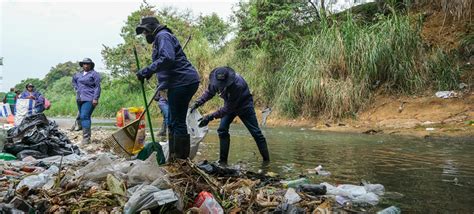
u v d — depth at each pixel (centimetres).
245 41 1930
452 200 371
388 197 383
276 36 1742
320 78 1284
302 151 711
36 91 1289
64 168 455
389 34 1274
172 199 298
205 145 816
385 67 1263
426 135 895
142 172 346
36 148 589
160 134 977
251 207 337
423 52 1284
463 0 1415
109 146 502
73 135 997
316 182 446
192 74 475
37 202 313
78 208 310
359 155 653
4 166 475
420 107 1126
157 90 479
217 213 311
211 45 1950
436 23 1465
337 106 1234
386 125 1076
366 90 1250
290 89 1355
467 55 1316
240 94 575
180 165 392
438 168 528
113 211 301
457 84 1197
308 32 1628
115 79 2939
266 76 1612
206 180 371
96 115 2725
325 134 1014
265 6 1828
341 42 1284
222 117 568
